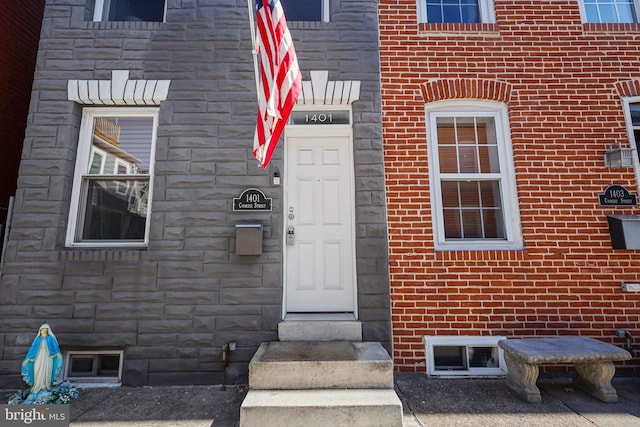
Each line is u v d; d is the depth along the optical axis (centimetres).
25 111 539
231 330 393
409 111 452
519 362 354
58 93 427
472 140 464
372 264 411
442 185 457
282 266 408
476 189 457
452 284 418
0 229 483
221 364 387
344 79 444
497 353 413
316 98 438
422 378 395
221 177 420
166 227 407
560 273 422
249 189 418
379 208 421
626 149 426
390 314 404
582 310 416
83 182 432
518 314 414
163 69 437
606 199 436
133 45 440
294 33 449
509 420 308
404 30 470
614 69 464
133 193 432
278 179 420
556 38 470
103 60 436
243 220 412
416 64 461
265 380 319
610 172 443
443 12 496
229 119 431
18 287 389
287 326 391
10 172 509
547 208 435
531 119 453
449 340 408
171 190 415
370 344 376
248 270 403
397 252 423
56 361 343
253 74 441
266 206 414
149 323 390
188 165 421
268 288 401
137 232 425
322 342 383
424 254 423
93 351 392
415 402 341
